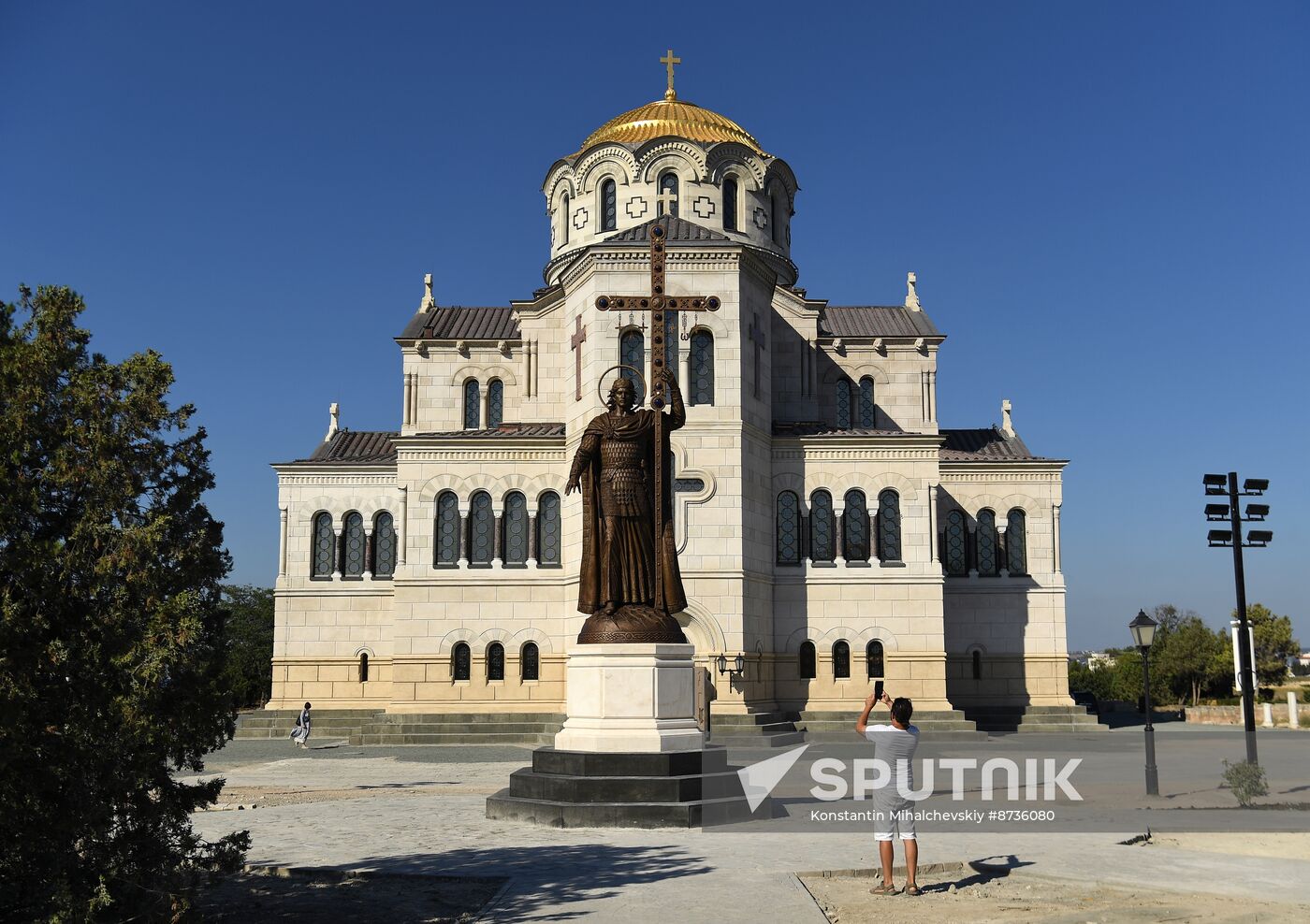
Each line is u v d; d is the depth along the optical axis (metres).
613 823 20.17
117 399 12.30
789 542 47.62
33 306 12.41
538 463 48.25
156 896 11.71
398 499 54.31
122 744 11.30
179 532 12.36
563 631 46.84
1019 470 53.72
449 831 20.20
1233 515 30.23
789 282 56.81
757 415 46.47
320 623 53.53
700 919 13.57
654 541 21.88
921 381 55.00
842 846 18.33
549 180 58.28
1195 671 90.75
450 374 55.22
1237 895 15.19
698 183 54.38
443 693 47.03
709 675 43.00
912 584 47.09
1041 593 52.94
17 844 10.88
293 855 18.06
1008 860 17.33
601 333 44.97
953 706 52.19
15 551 11.05
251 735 51.00
